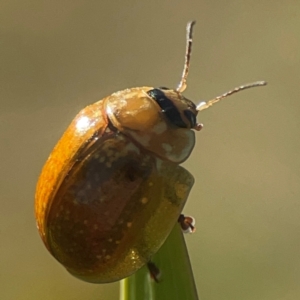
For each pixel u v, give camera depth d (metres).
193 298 0.05
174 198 0.05
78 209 0.05
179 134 0.05
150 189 0.05
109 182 0.05
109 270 0.05
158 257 0.05
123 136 0.05
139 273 0.05
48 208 0.05
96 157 0.05
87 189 0.05
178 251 0.05
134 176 0.05
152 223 0.05
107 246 0.05
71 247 0.05
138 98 0.05
